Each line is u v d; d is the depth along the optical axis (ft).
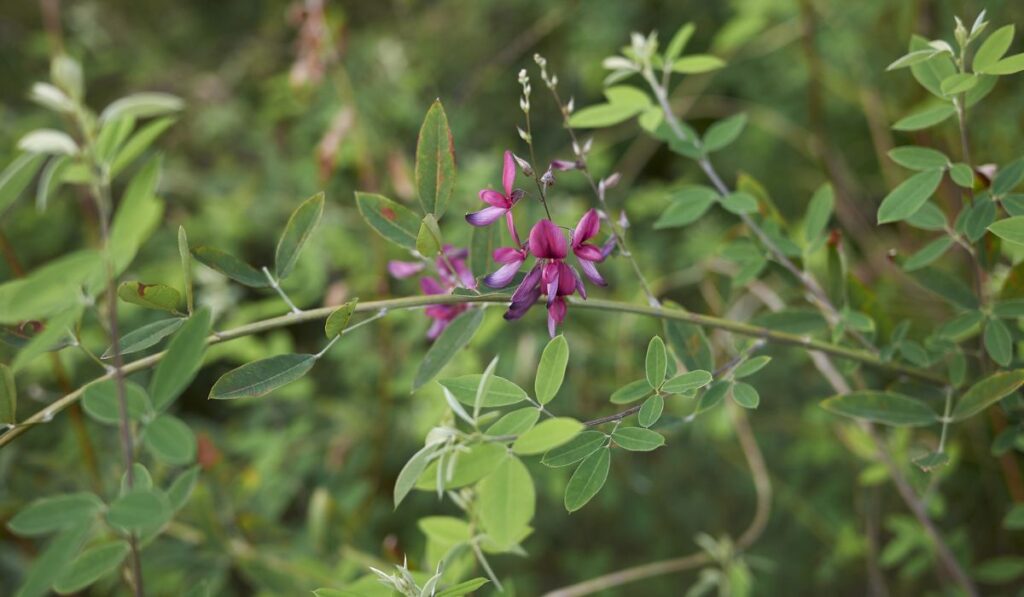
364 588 1.53
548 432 1.28
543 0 3.86
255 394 1.40
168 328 1.41
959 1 2.40
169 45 4.42
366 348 2.76
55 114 3.15
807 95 3.55
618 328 2.79
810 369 2.92
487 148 3.60
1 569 2.31
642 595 2.86
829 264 1.71
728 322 1.58
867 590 2.85
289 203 3.20
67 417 2.55
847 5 3.14
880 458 2.17
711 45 3.87
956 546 2.16
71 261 1.19
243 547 2.10
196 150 3.78
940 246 1.60
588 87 3.75
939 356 1.66
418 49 3.82
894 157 1.54
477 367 2.27
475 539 1.61
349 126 2.57
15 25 4.13
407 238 1.47
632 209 3.06
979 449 2.37
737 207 1.72
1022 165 1.52
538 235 1.40
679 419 1.58
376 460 2.65
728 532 2.97
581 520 2.93
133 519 1.20
